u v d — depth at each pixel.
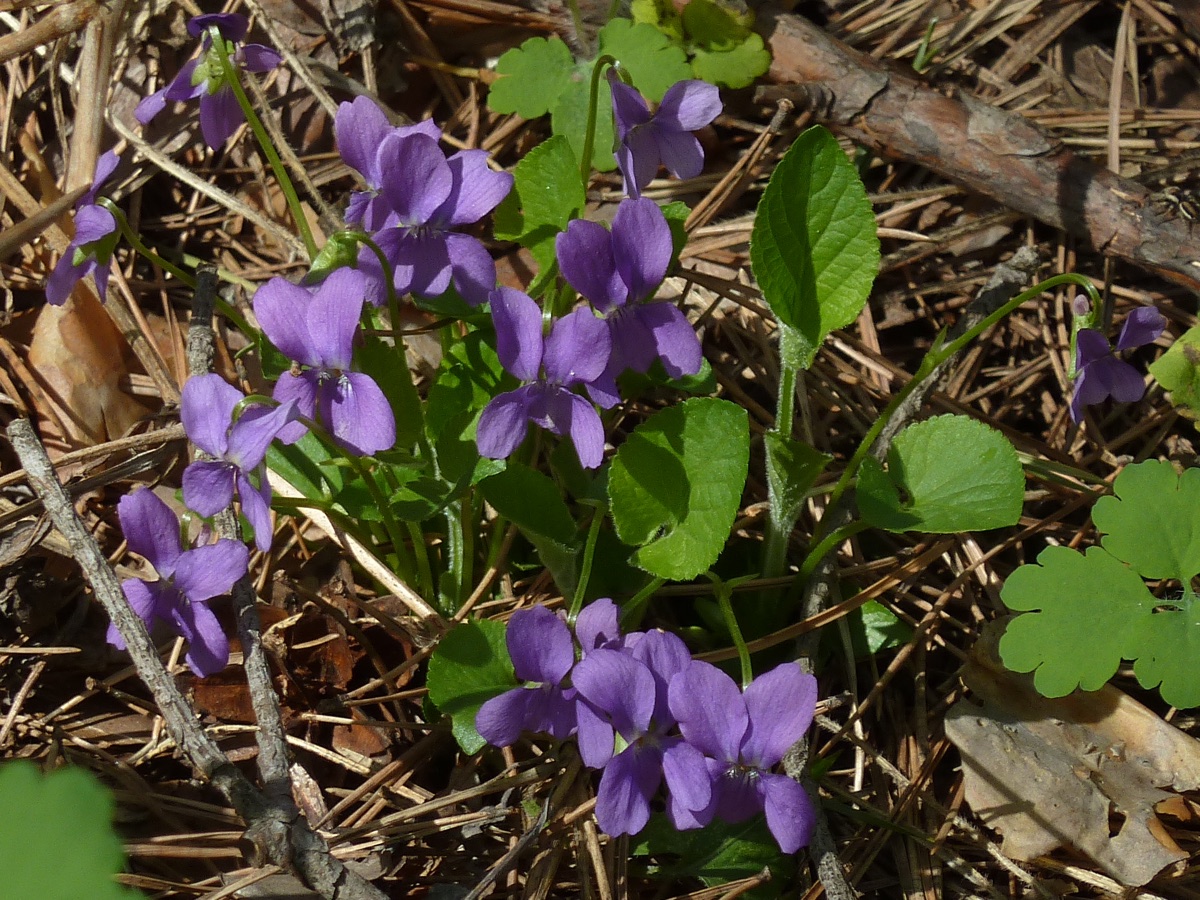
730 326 0.32
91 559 0.25
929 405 0.32
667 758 0.24
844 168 0.26
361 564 0.28
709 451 0.27
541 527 0.27
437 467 0.27
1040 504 0.31
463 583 0.28
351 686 0.28
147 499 0.25
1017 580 0.27
